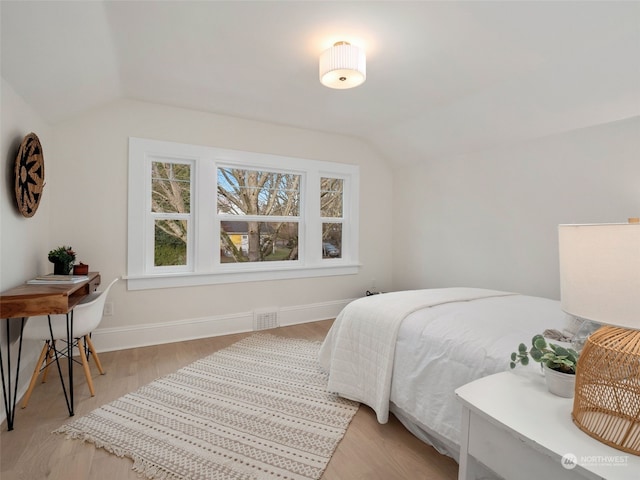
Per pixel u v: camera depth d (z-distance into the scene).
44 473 1.35
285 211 3.60
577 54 2.00
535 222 2.80
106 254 2.71
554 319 1.66
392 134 3.63
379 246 4.16
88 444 1.54
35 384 2.06
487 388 1.00
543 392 0.97
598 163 2.40
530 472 0.76
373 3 1.60
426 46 1.96
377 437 1.62
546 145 2.71
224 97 2.74
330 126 3.48
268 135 3.38
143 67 2.24
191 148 3.00
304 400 1.95
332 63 1.86
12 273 1.84
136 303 2.82
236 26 1.78
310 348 2.82
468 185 3.35
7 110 1.77
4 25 1.39
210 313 3.13
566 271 0.79
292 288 3.57
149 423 1.71
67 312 1.67
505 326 1.53
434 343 1.51
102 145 2.69
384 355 1.72
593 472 0.64
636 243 0.66
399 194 4.17
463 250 3.41
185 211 3.06
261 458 1.45
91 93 2.38
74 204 2.60
